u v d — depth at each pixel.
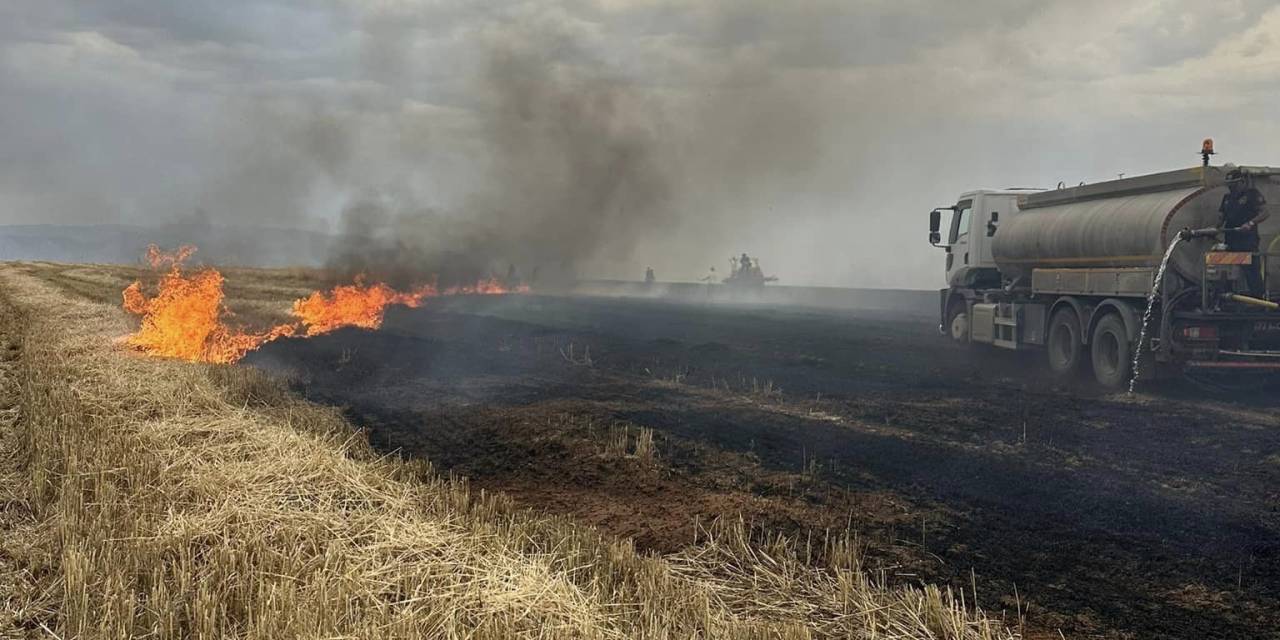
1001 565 7.06
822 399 15.09
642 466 10.23
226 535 6.27
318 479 7.70
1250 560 7.14
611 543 6.98
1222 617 6.05
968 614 6.03
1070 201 18.98
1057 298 19.33
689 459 10.63
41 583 5.60
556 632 4.97
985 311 21.91
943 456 10.72
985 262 22.86
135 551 5.89
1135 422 12.95
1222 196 15.38
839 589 6.38
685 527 7.97
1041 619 6.02
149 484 7.30
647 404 14.34
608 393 15.48
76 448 8.28
